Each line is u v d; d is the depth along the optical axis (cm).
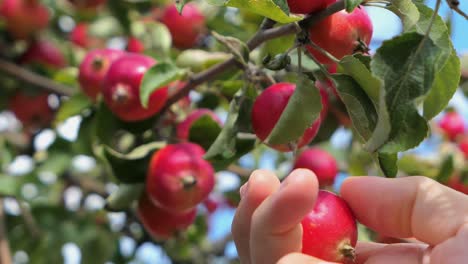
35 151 80
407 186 39
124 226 79
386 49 37
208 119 53
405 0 40
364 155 66
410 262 40
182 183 51
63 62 81
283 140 41
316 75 44
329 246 39
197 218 81
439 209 38
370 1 40
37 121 80
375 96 40
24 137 83
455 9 38
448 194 39
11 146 74
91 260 76
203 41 74
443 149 68
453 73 39
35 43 80
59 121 63
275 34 45
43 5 79
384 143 36
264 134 45
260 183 39
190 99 59
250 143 51
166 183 52
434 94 40
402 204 39
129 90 52
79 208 80
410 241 49
